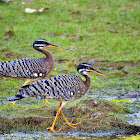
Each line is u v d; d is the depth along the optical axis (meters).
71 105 12.11
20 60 12.76
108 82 14.77
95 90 13.90
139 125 11.14
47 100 12.66
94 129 10.88
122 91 13.91
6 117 11.06
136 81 14.91
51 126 10.95
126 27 21.73
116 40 19.53
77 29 20.88
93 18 22.77
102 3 25.58
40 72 12.84
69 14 23.05
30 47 18.05
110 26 21.75
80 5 24.91
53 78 10.75
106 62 16.62
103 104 12.14
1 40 18.55
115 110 11.97
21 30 20.11
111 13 23.72
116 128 11.01
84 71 11.33
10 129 10.82
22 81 14.41
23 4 24.06
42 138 10.43
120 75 15.46
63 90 10.64
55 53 17.55
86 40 19.41
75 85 10.91
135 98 13.32
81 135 10.66
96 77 15.25
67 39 19.33
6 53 16.83
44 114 11.46
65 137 10.52
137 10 24.44
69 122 11.14
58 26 21.06
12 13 22.41
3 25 20.56
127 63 16.52
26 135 10.59
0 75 12.43
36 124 10.96
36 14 22.73
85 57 17.11
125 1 26.22
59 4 24.58
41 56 17.00
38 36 19.39
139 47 18.72
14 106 11.98
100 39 19.66
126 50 18.27
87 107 11.91
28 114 11.37
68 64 16.30
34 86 10.39
